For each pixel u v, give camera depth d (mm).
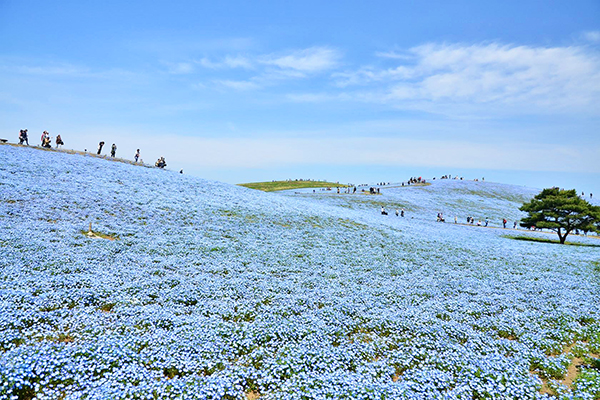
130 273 16812
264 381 8914
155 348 9891
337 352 10930
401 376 10055
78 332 10414
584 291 21219
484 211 86562
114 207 30203
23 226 21766
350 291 18234
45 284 13656
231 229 30484
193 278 17531
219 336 11266
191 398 7875
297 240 30203
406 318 14688
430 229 48594
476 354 11750
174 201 36688
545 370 11016
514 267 27703
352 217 47594
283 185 125750
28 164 37375
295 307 15016
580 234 67750
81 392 7555
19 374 7594
